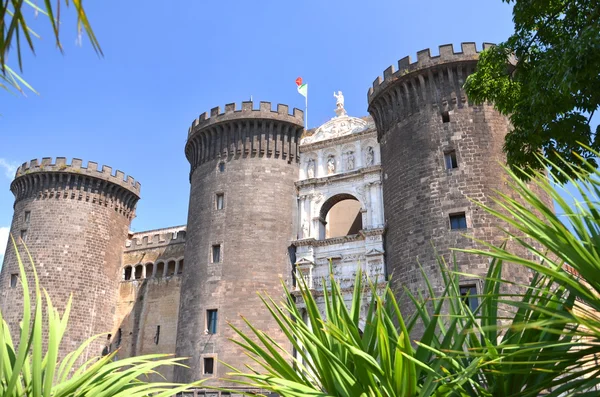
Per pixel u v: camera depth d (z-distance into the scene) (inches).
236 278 1587.1
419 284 1278.3
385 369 290.8
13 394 300.4
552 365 271.7
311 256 1606.8
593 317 233.6
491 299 326.3
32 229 2106.3
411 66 1464.1
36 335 307.7
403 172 1422.2
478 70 754.2
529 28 710.5
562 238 236.7
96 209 2201.0
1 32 172.7
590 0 626.2
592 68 553.3
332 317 352.5
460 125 1382.9
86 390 317.1
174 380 1571.1
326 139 1748.3
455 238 1269.7
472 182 1316.4
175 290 2086.6
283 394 291.7
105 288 2150.6
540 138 658.2
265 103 1785.2
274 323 1535.4
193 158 1902.1
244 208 1673.2
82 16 175.5
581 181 262.8
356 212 1974.7
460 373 273.6
